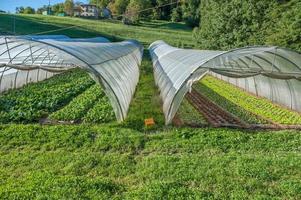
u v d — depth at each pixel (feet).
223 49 164.55
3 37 54.29
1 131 49.55
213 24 175.01
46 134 48.91
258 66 73.46
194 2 342.44
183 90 55.47
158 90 86.22
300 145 47.16
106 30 281.33
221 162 39.93
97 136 48.88
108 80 56.44
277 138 49.34
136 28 315.78
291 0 129.70
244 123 59.31
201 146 45.78
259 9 144.36
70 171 38.17
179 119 60.13
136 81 93.76
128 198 32.17
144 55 184.34
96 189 33.68
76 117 59.31
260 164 39.40
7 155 42.19
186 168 38.63
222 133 50.39
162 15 401.29
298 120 62.34
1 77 76.89
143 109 66.69
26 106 65.00
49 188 33.37
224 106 72.59
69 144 46.01
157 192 32.91
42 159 40.88
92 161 40.40
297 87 67.36
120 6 418.10
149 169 38.55
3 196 31.91
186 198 32.30
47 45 53.42
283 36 108.68
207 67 57.21
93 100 72.90
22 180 35.50
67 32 246.68
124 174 38.04
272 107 72.74
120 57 82.02
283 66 66.33
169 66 80.18
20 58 81.46
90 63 55.62
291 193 33.83
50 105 66.33
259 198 32.65
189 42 256.52
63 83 94.79
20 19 269.23
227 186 35.06
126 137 47.78
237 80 99.60
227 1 169.17
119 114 55.77
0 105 65.57
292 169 38.83
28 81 92.79
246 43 147.54
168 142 46.68
